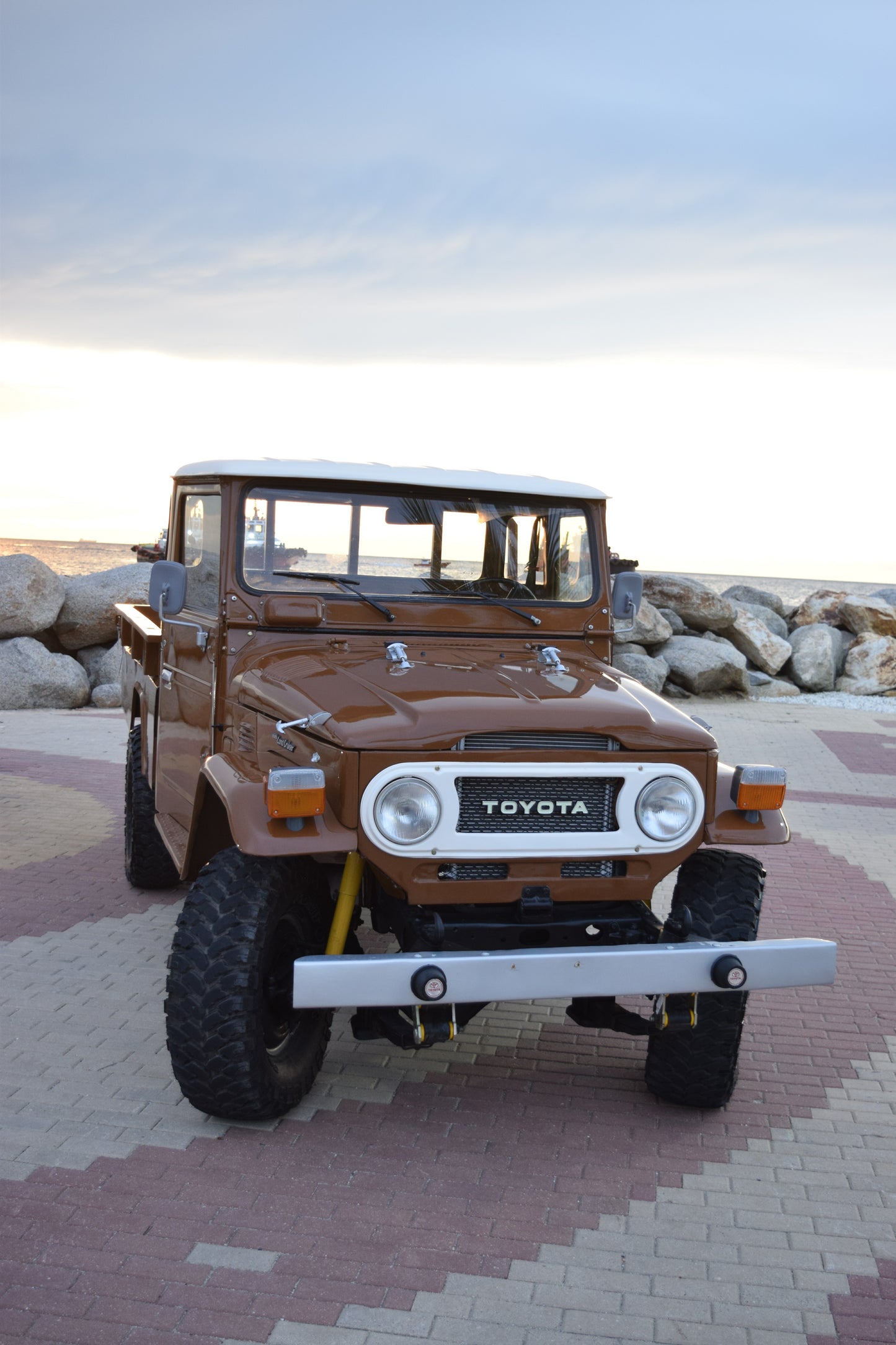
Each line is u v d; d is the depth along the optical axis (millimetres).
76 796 9109
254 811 3480
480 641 4574
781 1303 3072
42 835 7836
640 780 3629
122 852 7469
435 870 3543
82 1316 2881
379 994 3312
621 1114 4133
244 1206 3393
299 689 3873
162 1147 3713
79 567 113750
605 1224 3406
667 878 7410
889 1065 4664
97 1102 4012
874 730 14984
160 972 5332
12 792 9141
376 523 4488
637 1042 4773
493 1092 4254
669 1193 3600
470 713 3574
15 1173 3520
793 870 7816
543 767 3535
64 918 6094
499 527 4633
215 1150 3709
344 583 4465
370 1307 2969
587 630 4727
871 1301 3098
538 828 3594
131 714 6691
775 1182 3699
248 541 4375
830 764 12164
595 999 4039
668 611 18203
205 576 4660
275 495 4391
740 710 16375
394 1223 3346
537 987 3391
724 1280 3164
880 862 8117
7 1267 3059
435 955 3344
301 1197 3455
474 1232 3324
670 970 3490
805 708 17078
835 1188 3680
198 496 4805
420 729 3498
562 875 3652
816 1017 5176
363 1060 4484
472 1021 4945
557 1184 3615
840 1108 4262
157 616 6715
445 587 4570
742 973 3516
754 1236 3385
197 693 4707
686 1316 3004
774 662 18562
